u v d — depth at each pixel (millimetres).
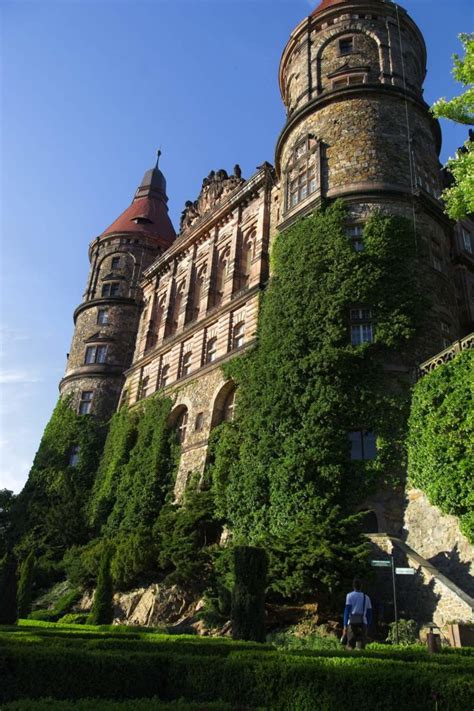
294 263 31344
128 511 38406
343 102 35500
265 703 9641
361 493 24531
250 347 34031
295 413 26922
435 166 35844
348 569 19578
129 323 56219
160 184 70500
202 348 40938
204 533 29641
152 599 28000
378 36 38531
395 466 24812
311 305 29156
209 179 52500
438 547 21859
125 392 49438
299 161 35562
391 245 29734
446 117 21203
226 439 31688
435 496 22219
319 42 39656
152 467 39062
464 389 22469
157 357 46938
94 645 13125
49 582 39125
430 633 13594
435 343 28281
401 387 26500
